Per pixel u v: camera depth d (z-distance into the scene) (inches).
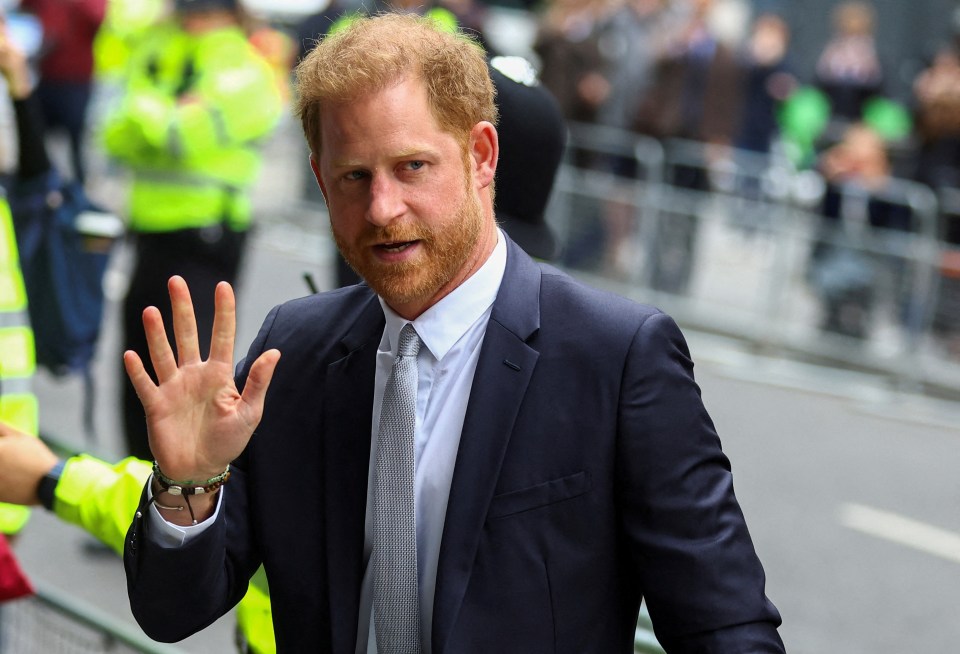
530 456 265.3
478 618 261.3
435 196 257.0
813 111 1587.1
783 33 1646.2
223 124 767.7
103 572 698.8
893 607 812.6
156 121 754.2
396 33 259.3
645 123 1507.1
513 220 419.2
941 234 1216.8
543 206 422.9
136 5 1636.3
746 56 1627.7
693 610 259.6
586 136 1438.2
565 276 282.8
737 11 1972.2
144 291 772.6
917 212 1227.2
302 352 289.6
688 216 1363.2
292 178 1595.7
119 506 307.1
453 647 259.4
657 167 1375.5
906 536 925.2
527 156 410.3
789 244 1309.1
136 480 308.5
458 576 262.1
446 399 273.7
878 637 773.9
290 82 296.7
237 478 290.2
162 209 769.6
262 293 1353.3
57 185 617.0
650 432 264.1
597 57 1519.4
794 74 1626.5
